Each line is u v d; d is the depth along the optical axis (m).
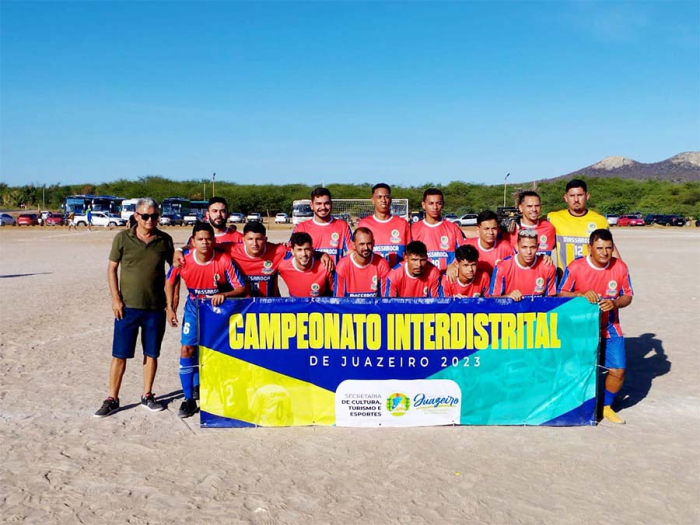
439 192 7.62
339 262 6.70
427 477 4.79
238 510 4.26
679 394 7.04
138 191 99.31
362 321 5.88
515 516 4.19
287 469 4.94
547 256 6.70
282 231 50.44
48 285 16.88
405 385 5.93
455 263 6.53
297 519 4.14
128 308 6.32
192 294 6.45
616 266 6.21
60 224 61.06
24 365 8.31
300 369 5.91
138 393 7.11
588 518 4.16
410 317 5.88
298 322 5.87
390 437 5.67
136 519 4.14
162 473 4.87
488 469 4.95
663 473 4.87
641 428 5.91
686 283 17.05
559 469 4.95
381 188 7.57
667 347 9.38
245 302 5.85
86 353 9.05
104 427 5.94
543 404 5.98
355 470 4.92
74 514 4.21
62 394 7.02
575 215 7.23
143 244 6.30
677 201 89.56
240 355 5.88
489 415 5.98
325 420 5.95
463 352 5.93
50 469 4.94
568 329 5.96
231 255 6.73
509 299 5.90
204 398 5.88
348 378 5.91
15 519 4.13
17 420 6.12
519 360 5.95
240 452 5.31
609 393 6.18
